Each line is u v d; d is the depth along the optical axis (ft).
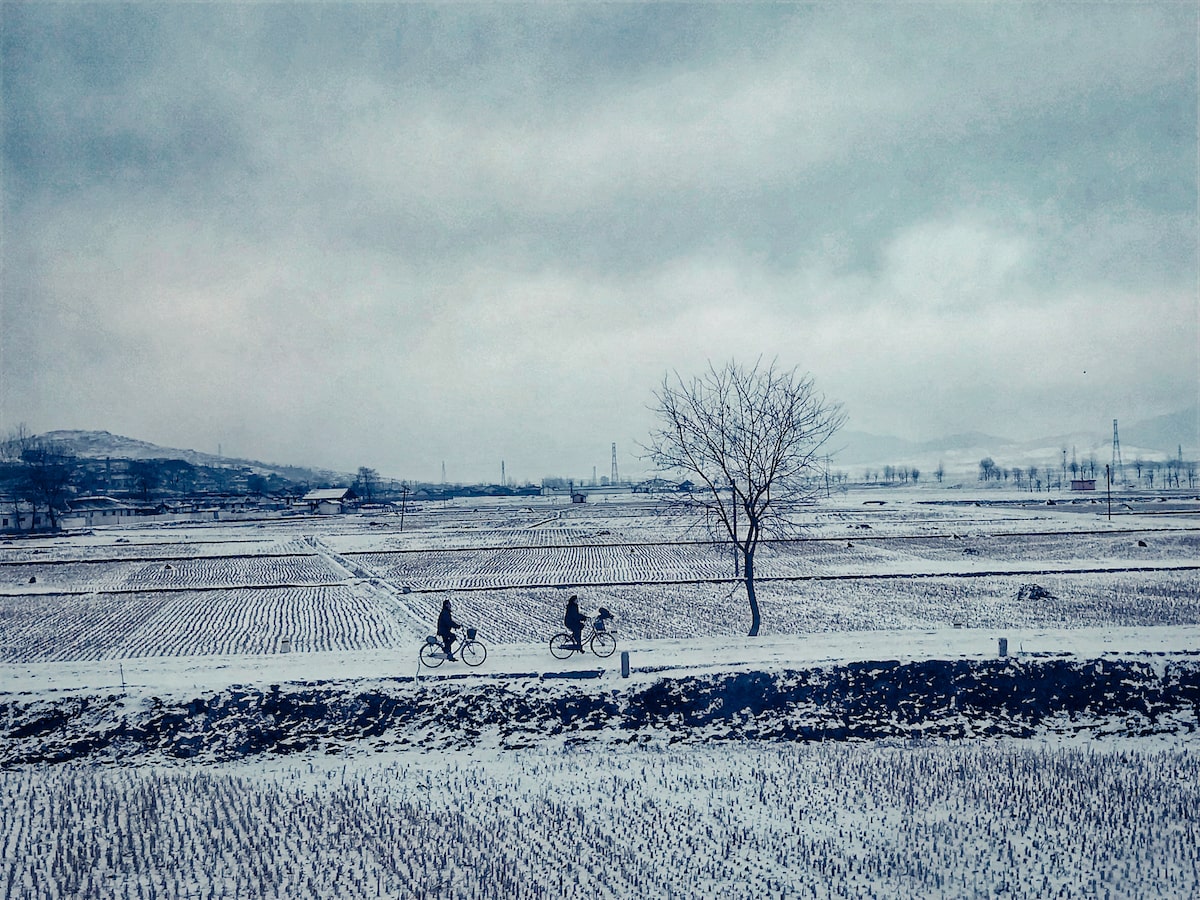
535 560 249.34
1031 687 92.27
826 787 71.10
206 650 123.75
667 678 89.97
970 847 59.88
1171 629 112.88
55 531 430.20
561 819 64.44
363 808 66.23
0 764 76.54
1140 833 61.77
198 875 55.31
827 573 207.92
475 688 88.22
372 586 195.83
